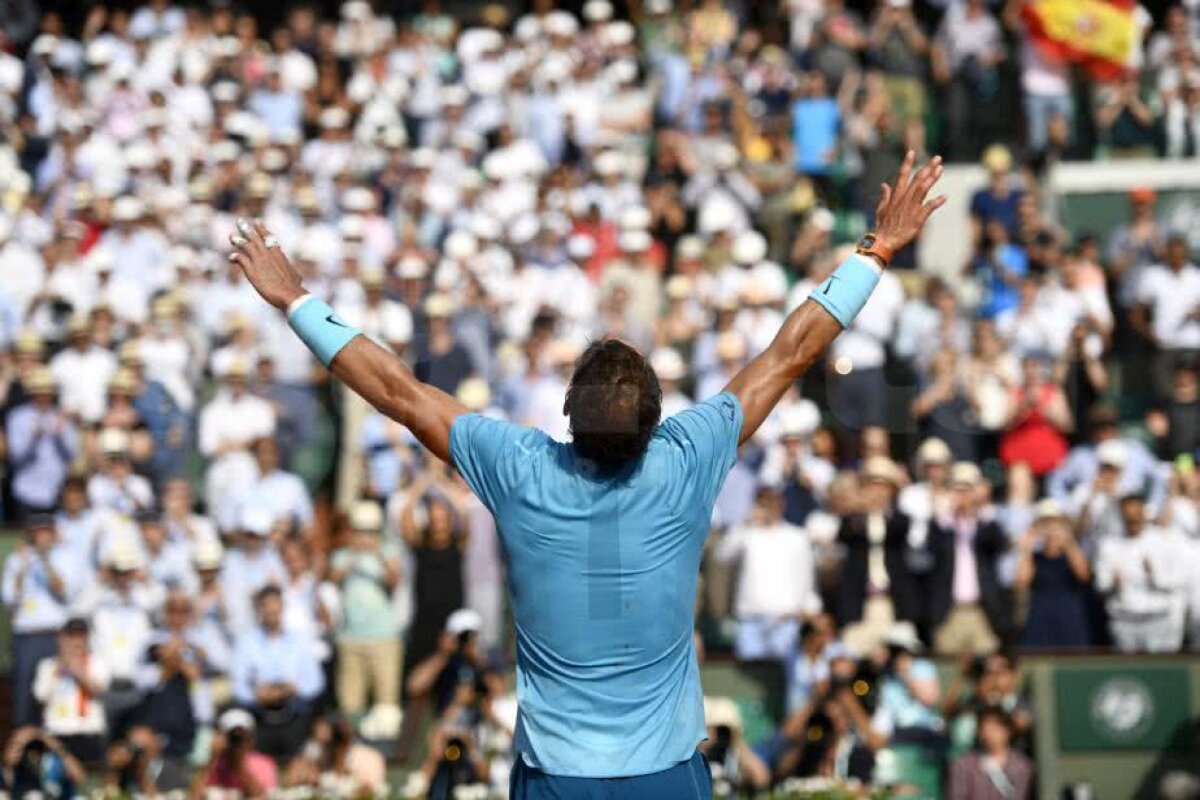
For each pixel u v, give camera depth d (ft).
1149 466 94.38
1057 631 85.76
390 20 137.18
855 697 72.90
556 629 24.03
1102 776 83.05
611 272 106.73
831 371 98.63
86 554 85.10
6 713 89.71
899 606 83.51
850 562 83.87
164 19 131.13
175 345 98.17
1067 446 97.25
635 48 134.82
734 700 81.46
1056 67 120.06
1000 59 125.70
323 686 79.82
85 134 119.85
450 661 74.18
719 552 87.45
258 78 128.47
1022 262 108.68
